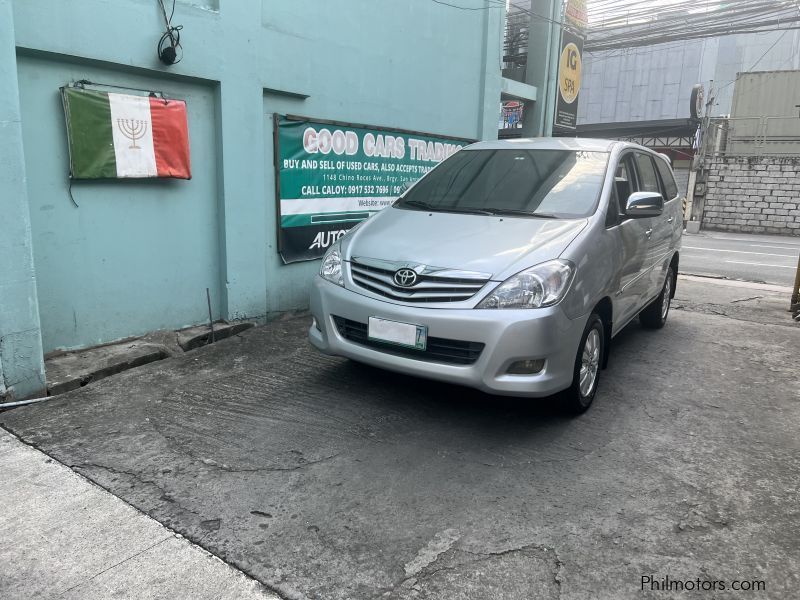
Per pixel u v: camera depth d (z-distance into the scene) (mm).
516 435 3641
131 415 3824
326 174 6496
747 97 22000
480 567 2451
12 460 3254
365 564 2459
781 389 4559
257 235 5754
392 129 7363
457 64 8523
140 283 5012
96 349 4789
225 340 5402
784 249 15797
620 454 3443
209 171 5375
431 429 3688
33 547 2541
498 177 4582
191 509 2824
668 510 2885
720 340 5926
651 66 35281
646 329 6328
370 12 6711
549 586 2348
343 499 2924
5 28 3562
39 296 4398
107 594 2273
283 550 2539
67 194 4441
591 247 3721
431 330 3387
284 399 4098
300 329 5816
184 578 2365
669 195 6062
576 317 3492
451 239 3783
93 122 4426
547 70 11859
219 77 5145
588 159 4598
